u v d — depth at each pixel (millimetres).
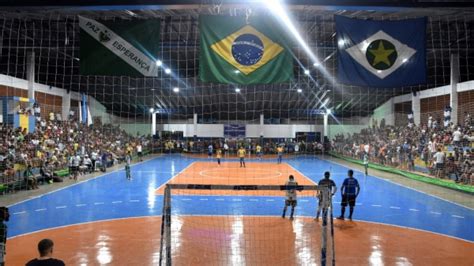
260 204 15141
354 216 13203
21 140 21547
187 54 29859
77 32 22406
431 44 24438
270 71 11367
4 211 5930
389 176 26156
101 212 13609
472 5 10773
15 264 8164
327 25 21266
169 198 7355
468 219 12758
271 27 11477
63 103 32656
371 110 42938
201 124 48625
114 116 45000
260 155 43094
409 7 10906
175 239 10000
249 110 47656
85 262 8234
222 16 11469
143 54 11727
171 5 10953
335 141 45438
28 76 27812
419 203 15750
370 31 11594
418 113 32531
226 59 11352
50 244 4965
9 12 13688
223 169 30453
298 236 10391
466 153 20969
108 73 11703
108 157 31906
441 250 9266
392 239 10211
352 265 8148
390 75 11500
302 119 48500
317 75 34312
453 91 27281
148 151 45906
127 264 8117
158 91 40406
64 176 24234
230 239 10039
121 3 10906
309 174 26906
